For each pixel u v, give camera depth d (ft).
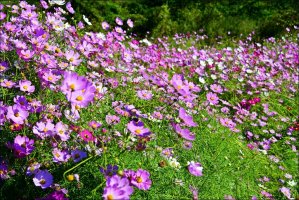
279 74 21.54
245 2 43.80
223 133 12.82
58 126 7.13
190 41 28.53
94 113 9.05
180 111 7.23
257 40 32.45
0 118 6.82
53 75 8.20
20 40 9.57
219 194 9.41
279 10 43.50
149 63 16.38
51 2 11.35
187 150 10.18
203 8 40.29
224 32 33.73
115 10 31.27
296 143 15.46
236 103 16.42
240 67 20.42
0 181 6.84
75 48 11.39
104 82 11.56
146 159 8.47
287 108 18.39
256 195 10.68
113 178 5.59
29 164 6.72
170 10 37.27
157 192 8.04
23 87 7.89
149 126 10.21
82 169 7.40
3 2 14.74
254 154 12.73
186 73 18.43
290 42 31.27
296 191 12.12
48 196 6.31
